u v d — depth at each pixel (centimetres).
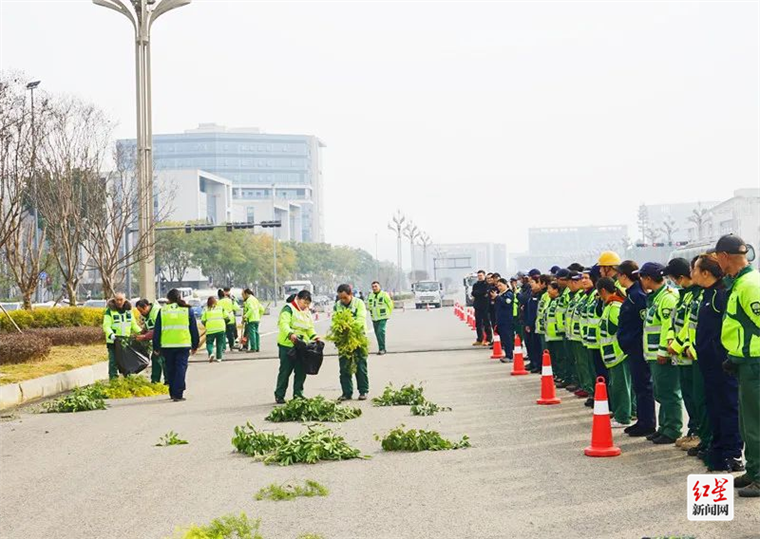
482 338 2927
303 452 1070
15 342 2167
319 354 1611
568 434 1193
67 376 2047
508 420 1335
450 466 1011
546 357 1506
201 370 2422
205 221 10144
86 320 3142
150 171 3156
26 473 1069
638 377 1141
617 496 840
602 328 1222
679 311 1008
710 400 918
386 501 856
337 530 759
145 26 3044
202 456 1129
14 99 2856
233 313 3102
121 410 1627
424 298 8281
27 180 3052
